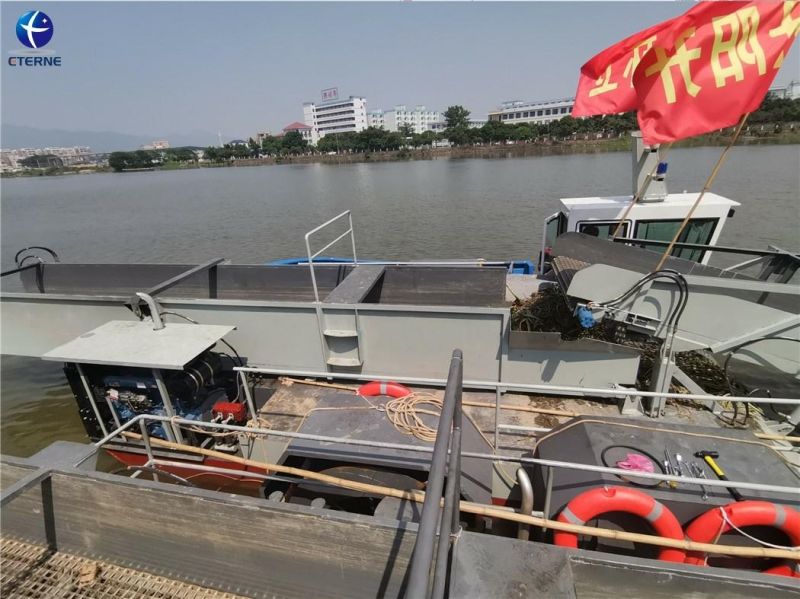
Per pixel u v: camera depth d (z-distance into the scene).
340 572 2.55
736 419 4.35
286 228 21.66
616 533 2.40
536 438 4.26
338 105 165.50
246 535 2.63
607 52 4.50
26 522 3.10
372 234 19.25
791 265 5.07
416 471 3.32
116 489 2.75
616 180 29.56
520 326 5.01
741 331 3.87
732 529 2.59
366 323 4.93
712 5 3.41
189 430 4.61
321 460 3.48
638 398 4.47
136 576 2.95
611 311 4.10
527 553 2.13
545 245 8.15
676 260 4.92
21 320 5.70
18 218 29.52
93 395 4.89
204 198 36.97
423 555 1.12
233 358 5.42
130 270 7.57
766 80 3.46
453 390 1.80
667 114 3.73
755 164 28.08
